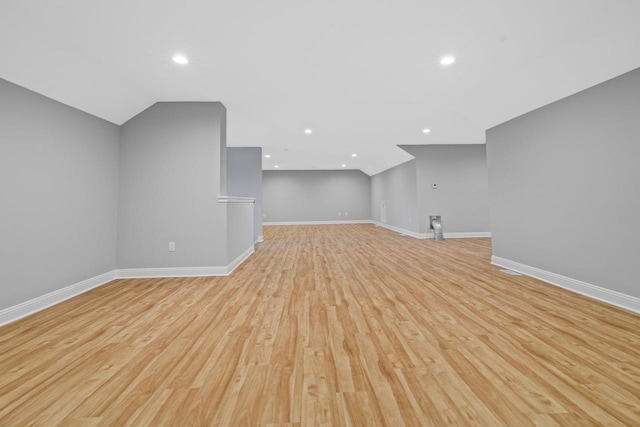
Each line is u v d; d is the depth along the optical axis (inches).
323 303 97.1
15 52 80.2
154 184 136.1
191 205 137.3
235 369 58.2
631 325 76.3
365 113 161.0
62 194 104.6
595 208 97.6
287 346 67.6
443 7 73.0
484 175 264.2
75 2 67.6
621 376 53.9
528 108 122.9
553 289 109.3
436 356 62.2
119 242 134.5
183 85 118.6
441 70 108.5
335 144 248.4
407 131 205.8
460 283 119.2
